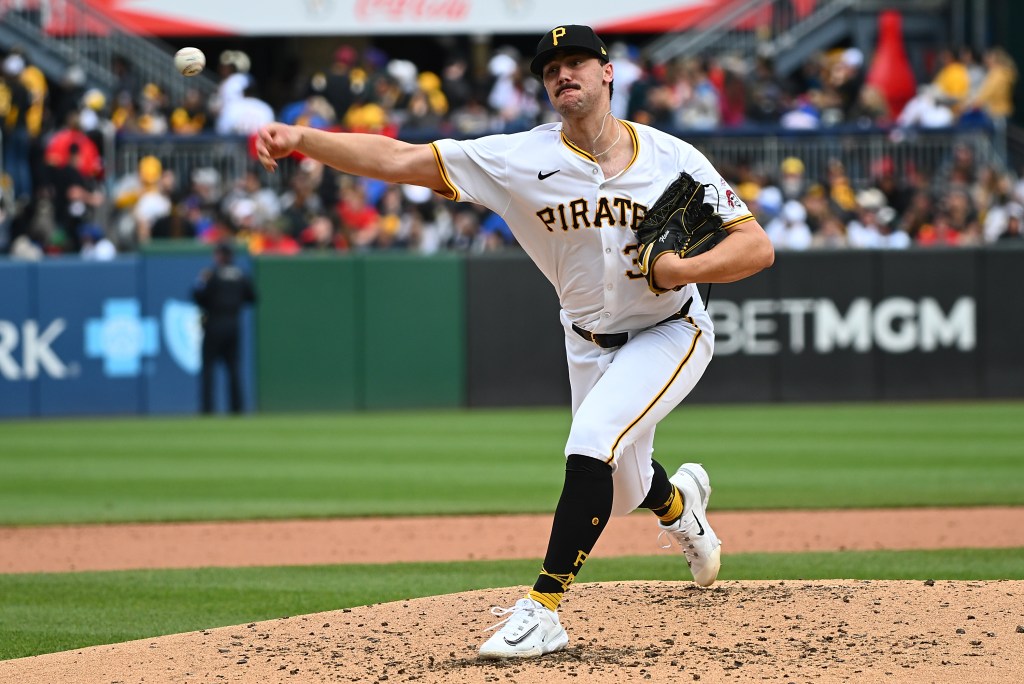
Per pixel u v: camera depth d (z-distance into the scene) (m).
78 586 23.36
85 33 71.94
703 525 18.73
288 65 81.81
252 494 34.78
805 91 76.38
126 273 56.88
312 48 85.62
